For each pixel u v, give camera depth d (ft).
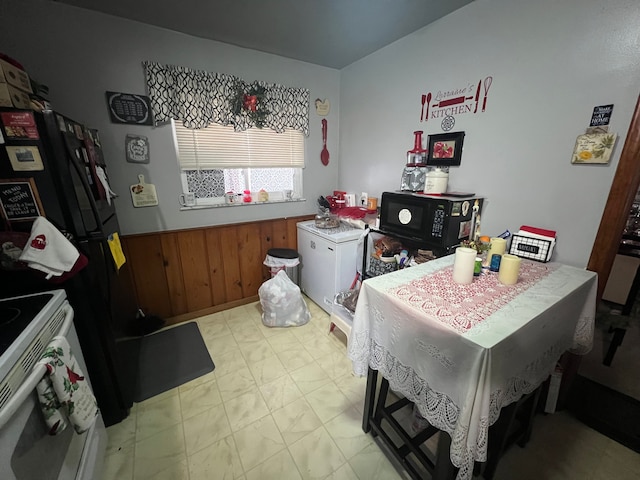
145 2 4.99
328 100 8.63
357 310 3.92
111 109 5.78
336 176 9.46
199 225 7.43
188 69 6.22
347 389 5.45
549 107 4.40
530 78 4.54
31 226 3.33
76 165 3.67
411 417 4.83
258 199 8.22
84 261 3.63
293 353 6.46
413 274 4.12
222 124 6.90
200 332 7.23
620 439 4.35
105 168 5.61
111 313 4.42
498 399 2.78
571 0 3.96
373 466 4.03
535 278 3.92
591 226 4.22
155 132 6.38
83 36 5.31
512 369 2.88
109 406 4.50
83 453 3.33
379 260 6.39
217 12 5.33
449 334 2.70
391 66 6.89
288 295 7.24
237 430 4.58
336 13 5.41
